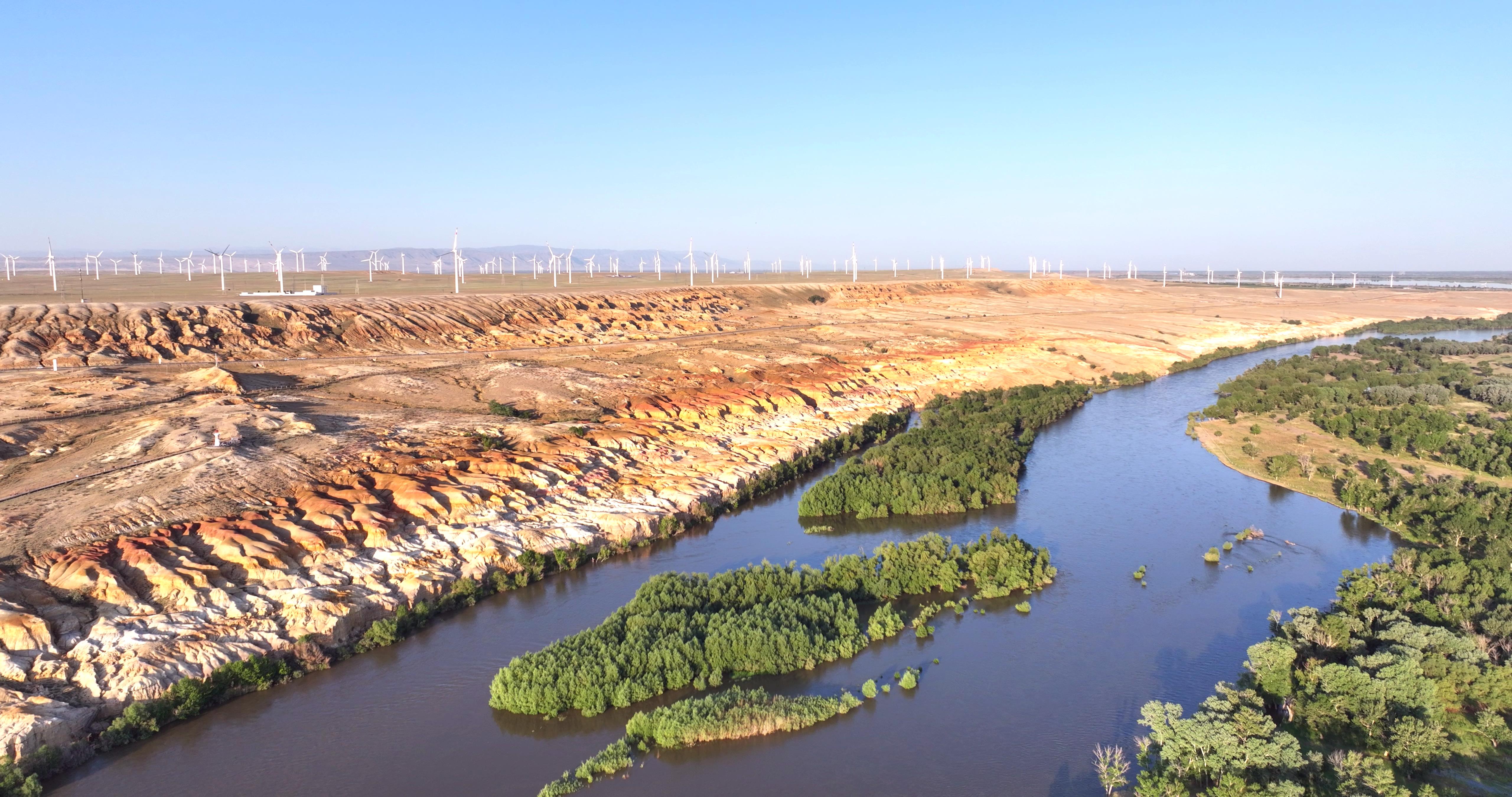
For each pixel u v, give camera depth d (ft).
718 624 162.91
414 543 195.21
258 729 139.95
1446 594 160.15
